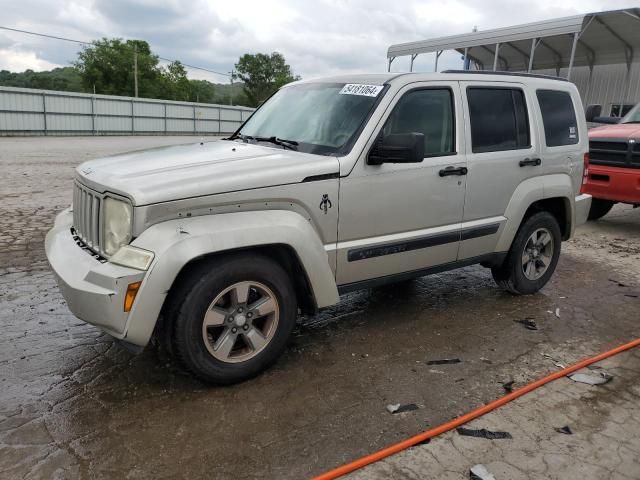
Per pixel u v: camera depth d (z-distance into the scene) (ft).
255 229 10.09
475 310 15.37
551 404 10.35
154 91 260.01
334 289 11.50
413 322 14.35
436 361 12.08
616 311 15.64
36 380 10.65
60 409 9.66
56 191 33.30
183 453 8.55
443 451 8.78
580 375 11.57
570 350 12.90
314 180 11.03
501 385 11.07
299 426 9.39
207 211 9.89
